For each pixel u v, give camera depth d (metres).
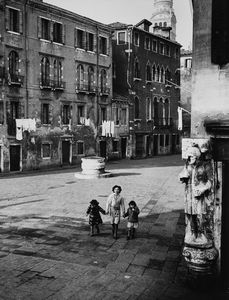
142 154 48.12
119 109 43.84
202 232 8.33
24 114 31.58
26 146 31.86
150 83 49.31
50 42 33.94
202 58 8.39
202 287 8.24
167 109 54.19
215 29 8.07
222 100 8.23
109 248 11.13
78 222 14.11
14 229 13.09
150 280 8.85
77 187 22.52
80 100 37.88
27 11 31.39
